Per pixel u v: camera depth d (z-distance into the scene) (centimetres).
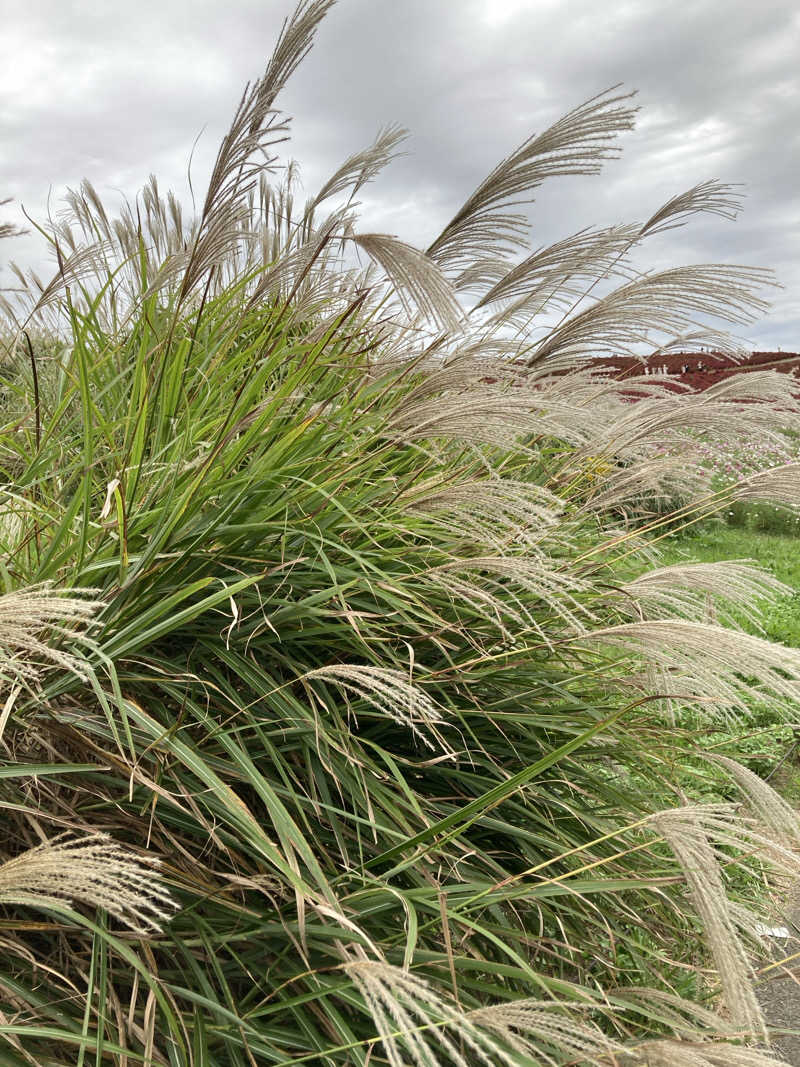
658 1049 144
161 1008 174
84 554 210
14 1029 140
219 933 189
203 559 224
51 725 188
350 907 187
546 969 238
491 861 219
